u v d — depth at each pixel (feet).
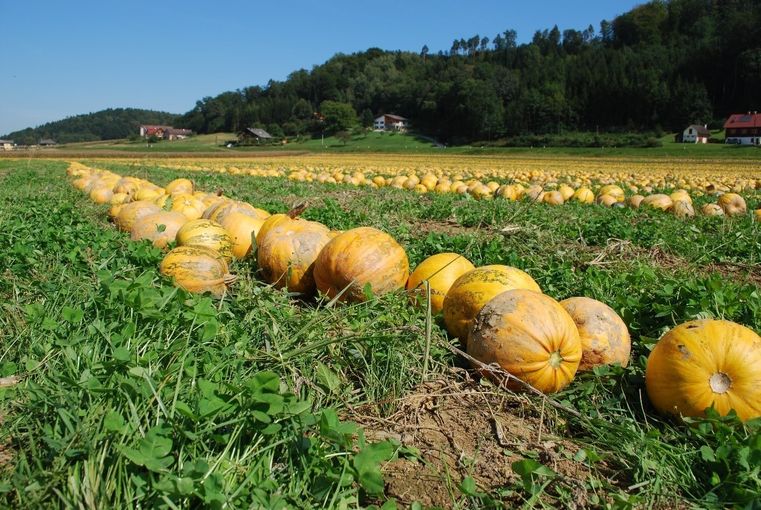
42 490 2.85
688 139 113.70
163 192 15.12
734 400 4.05
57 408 3.39
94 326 4.37
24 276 6.58
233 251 8.07
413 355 4.71
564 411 4.35
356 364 4.66
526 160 75.56
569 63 173.68
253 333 4.95
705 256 10.39
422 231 12.83
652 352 4.53
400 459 3.71
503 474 3.61
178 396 3.61
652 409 4.58
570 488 3.46
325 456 3.29
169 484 2.77
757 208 19.06
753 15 140.97
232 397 3.39
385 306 5.64
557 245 10.18
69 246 7.82
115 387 3.51
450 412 4.30
